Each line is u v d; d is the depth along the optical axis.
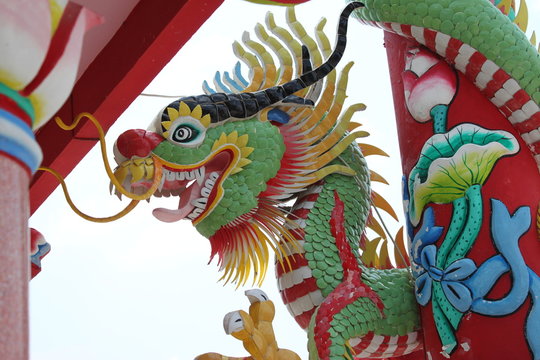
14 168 2.04
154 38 4.14
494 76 5.20
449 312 4.94
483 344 4.80
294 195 5.40
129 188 4.84
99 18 2.26
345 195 5.36
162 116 4.91
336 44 5.41
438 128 5.25
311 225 5.20
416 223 5.24
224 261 5.18
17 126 2.07
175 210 4.95
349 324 4.92
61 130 5.00
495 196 5.02
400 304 5.16
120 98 4.58
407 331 5.14
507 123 5.22
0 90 2.06
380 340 5.08
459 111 5.24
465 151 5.13
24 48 2.07
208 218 5.08
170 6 4.02
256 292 4.93
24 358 1.97
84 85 4.81
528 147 5.20
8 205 2.01
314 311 5.08
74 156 5.05
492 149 5.12
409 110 5.41
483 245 4.94
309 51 5.44
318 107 5.36
